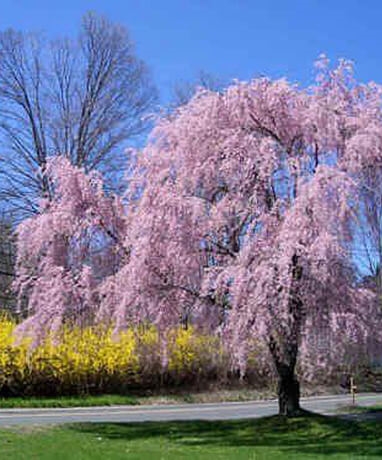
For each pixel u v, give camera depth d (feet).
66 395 80.94
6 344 76.18
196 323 47.67
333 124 46.47
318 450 40.52
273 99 47.85
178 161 47.60
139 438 45.88
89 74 112.57
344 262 42.06
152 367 83.25
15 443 41.04
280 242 41.57
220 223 44.62
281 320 41.45
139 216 45.73
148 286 45.32
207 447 41.81
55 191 51.11
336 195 41.45
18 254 51.26
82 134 111.96
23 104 108.47
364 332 42.83
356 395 97.66
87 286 47.96
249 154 45.09
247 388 93.20
